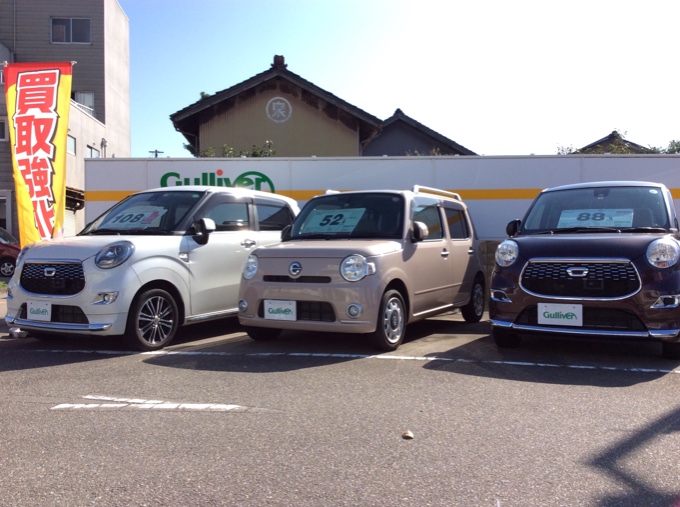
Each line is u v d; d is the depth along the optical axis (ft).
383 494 9.79
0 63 80.18
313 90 62.85
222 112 63.72
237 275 24.63
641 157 36.96
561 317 18.54
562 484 10.14
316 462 11.09
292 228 24.09
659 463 11.01
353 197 24.04
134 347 20.67
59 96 35.83
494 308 19.89
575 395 15.30
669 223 20.83
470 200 37.81
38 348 21.58
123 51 106.93
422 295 22.62
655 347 21.40
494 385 16.26
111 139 99.30
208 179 38.32
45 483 10.26
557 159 37.42
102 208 38.19
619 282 17.95
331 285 19.67
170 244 21.95
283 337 23.66
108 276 20.01
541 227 22.43
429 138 82.07
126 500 9.62
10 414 13.92
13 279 21.83
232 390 15.81
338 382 16.58
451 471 10.68
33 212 35.78
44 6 94.73
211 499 9.64
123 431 12.75
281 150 63.82
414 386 16.17
